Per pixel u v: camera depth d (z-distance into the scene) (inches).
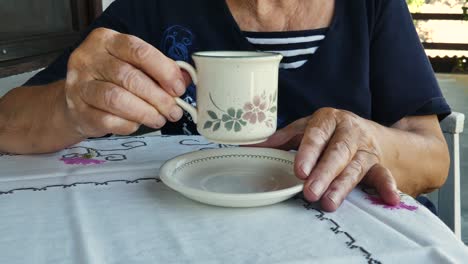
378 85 40.7
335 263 17.1
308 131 25.1
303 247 18.3
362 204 23.0
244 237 19.3
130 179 27.0
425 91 37.8
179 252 18.0
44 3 84.0
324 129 25.3
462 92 156.7
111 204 23.0
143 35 45.5
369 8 41.1
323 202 22.1
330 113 26.6
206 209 22.3
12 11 78.4
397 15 41.5
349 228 20.1
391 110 38.6
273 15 41.2
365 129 26.8
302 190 22.5
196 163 27.9
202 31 43.4
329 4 41.2
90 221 20.9
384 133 28.9
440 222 20.7
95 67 25.8
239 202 21.5
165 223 20.7
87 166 29.7
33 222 20.9
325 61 41.0
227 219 21.1
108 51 25.7
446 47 178.4
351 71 40.9
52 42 81.7
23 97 33.6
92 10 91.0
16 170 29.1
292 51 41.3
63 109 30.1
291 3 40.8
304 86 41.2
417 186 31.7
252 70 23.8
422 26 178.9
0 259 17.5
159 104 25.3
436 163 31.9
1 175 28.0
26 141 32.1
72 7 88.5
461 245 18.4
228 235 19.5
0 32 76.3
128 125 26.2
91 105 26.1
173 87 24.9
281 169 27.0
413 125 36.8
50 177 27.5
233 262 17.2
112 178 27.2
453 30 176.7
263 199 21.5
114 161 30.9
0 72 69.1
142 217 21.4
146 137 38.2
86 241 18.8
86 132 28.6
